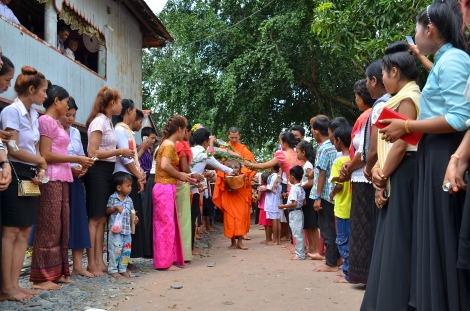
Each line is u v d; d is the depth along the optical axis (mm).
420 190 2518
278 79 13977
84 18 9273
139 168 5660
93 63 11039
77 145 5285
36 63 7531
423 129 2439
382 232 2898
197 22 15336
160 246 5684
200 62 15648
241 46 15039
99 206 5180
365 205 4137
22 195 3932
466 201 2186
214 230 11305
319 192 5418
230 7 15516
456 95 2365
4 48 6664
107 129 5199
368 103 4254
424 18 2605
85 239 4934
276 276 5145
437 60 2580
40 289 4371
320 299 4070
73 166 4918
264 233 10258
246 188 7711
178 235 5891
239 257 6668
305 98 15531
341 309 3758
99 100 5246
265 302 4012
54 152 4492
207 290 4516
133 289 4586
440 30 2559
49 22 8156
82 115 9219
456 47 2566
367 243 4125
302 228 6324
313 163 6422
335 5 8797
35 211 4129
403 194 2754
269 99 14922
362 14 7898
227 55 15375
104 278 5012
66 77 8539
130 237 5293
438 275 2357
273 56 13523
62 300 4059
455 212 2361
